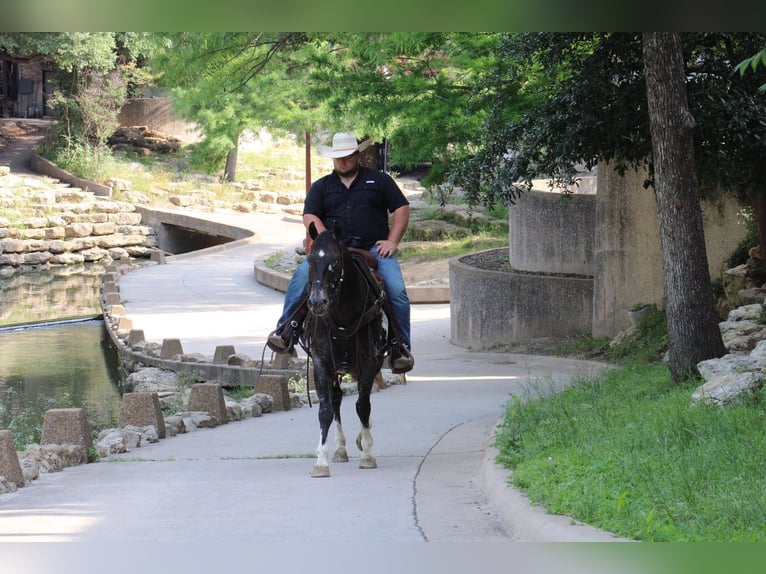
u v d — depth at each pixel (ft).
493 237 121.90
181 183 187.73
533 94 77.61
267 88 139.54
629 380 45.29
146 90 227.61
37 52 198.08
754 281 58.59
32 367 77.00
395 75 90.74
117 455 40.65
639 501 23.75
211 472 35.04
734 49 56.34
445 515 27.17
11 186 170.60
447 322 90.53
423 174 209.97
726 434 28.81
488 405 49.80
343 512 27.63
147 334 84.53
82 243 162.81
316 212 35.17
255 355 73.61
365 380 34.37
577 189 98.48
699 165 56.54
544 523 23.52
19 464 32.96
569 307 73.67
